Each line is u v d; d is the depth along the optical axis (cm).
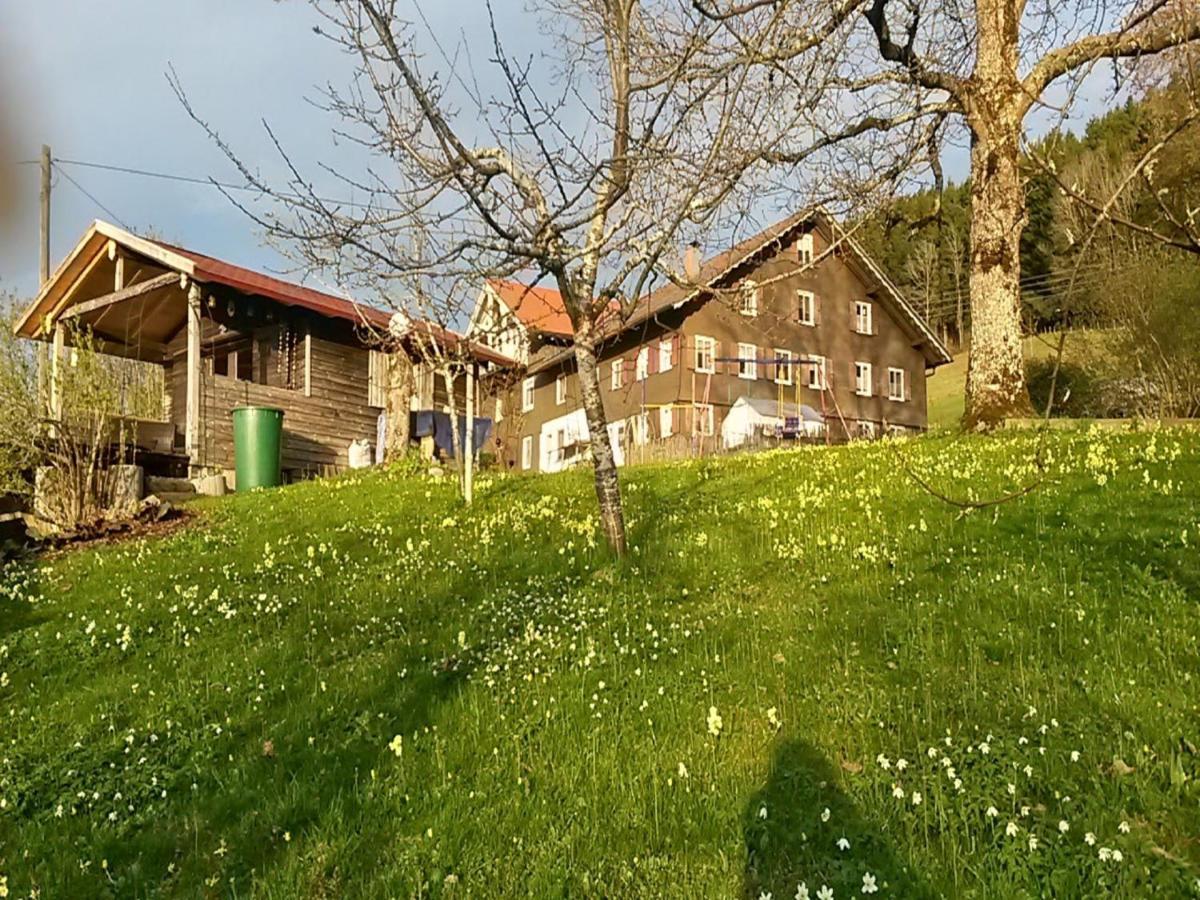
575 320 1066
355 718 647
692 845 456
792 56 684
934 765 503
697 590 897
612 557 1040
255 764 584
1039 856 414
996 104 518
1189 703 544
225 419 2336
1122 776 473
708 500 1353
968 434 1644
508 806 503
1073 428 1569
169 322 2792
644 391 3903
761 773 516
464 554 1138
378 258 759
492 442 3581
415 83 710
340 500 1620
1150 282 2359
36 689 767
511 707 635
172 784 575
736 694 627
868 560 912
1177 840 425
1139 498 970
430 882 438
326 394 2611
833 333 4262
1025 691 585
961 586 789
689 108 749
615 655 718
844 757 531
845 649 687
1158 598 710
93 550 1338
